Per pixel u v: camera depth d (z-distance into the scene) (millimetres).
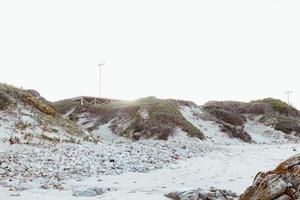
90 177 16156
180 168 19391
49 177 15586
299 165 8141
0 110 27219
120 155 22719
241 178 15547
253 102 69062
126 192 12523
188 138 41594
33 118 28250
